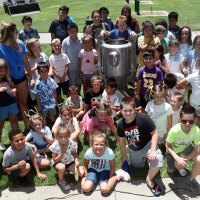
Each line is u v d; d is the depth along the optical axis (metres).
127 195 3.81
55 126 4.62
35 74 5.51
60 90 5.98
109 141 4.84
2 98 4.51
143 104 5.38
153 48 5.64
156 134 4.00
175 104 4.59
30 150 4.11
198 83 4.95
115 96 5.13
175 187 3.92
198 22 12.57
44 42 10.10
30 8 16.33
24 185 4.00
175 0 17.86
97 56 5.94
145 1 17.72
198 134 3.93
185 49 6.34
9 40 4.57
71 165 4.08
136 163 4.22
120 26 6.48
